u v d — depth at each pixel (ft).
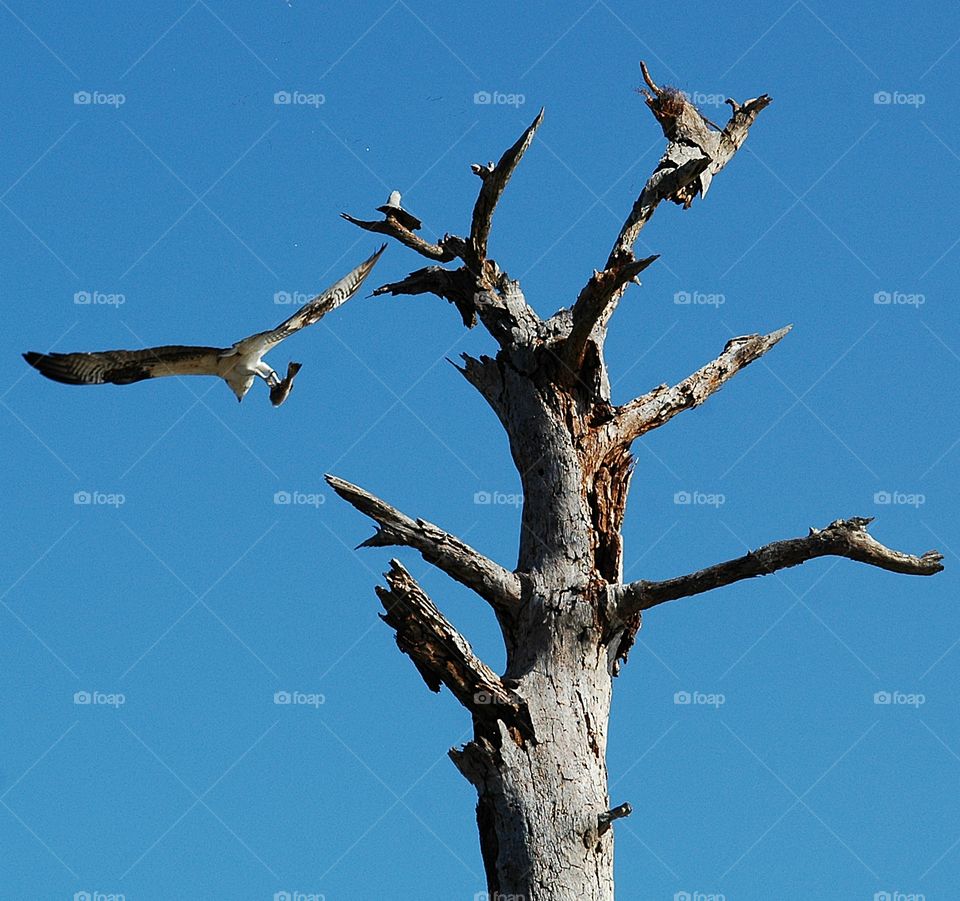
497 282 53.98
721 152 58.13
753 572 47.32
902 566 47.09
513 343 52.31
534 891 44.42
